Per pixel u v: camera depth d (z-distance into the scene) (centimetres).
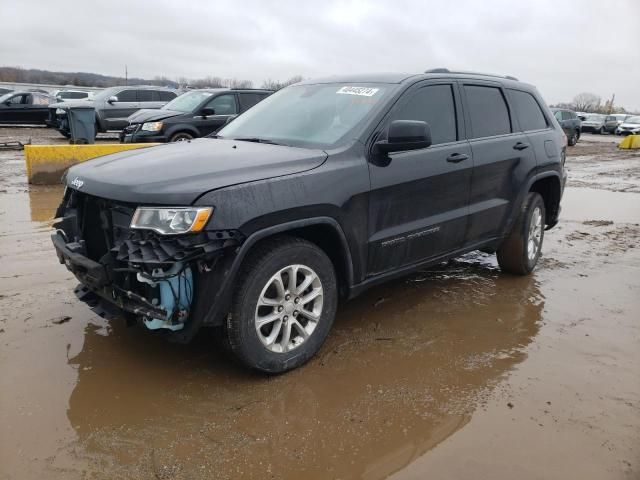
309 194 312
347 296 357
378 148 354
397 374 329
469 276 518
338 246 339
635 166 1650
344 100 395
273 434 268
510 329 398
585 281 511
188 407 289
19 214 702
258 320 305
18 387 301
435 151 396
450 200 411
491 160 442
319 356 348
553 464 252
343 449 259
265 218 291
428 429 277
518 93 512
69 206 356
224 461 248
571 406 299
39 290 436
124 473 239
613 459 256
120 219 302
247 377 320
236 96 1239
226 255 283
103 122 1730
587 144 2752
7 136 1841
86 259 306
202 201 274
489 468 248
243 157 325
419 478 241
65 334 365
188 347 354
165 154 345
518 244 497
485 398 305
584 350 367
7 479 233
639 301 461
